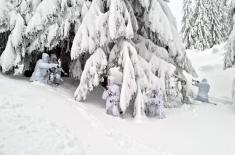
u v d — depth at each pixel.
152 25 11.45
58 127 6.88
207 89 14.80
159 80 11.47
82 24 10.86
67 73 13.98
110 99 10.48
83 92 10.70
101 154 6.34
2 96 8.07
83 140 6.71
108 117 9.93
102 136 7.55
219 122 10.98
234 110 13.05
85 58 12.33
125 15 10.92
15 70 11.38
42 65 11.66
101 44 10.69
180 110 12.48
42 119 7.08
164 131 9.52
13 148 5.51
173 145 8.34
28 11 11.79
